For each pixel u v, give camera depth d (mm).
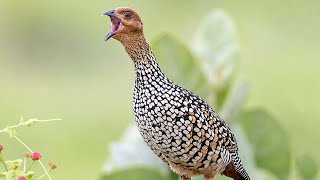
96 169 23578
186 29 28672
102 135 25094
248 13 29891
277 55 28375
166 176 14164
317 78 26938
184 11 29281
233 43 15102
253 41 29016
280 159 15094
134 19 11555
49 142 24172
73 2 29266
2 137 22938
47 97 26531
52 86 27219
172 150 11750
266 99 26141
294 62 27922
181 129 11633
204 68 15055
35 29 29062
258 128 14992
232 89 15812
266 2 30203
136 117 11805
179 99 11633
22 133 24156
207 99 14938
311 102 26109
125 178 14031
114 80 27219
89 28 28797
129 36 11578
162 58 14602
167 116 11594
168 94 11609
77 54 28438
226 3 29875
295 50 28719
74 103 26281
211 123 11844
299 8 30156
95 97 26609
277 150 15047
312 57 28328
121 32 11547
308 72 27359
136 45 11609
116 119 25797
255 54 28484
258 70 27406
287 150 15047
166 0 29266
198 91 14828
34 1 29312
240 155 14336
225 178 13828
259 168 15141
